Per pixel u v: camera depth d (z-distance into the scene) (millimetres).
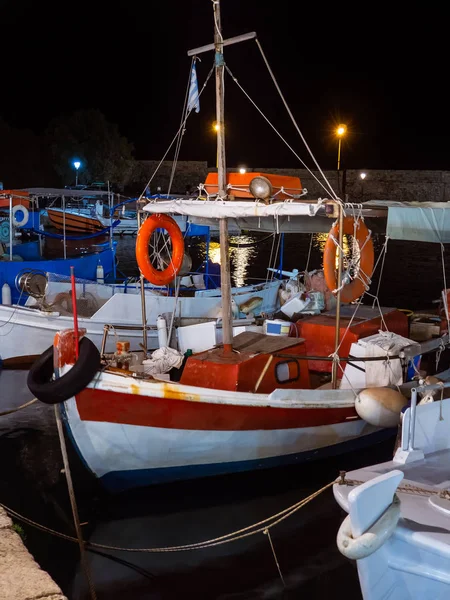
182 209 7793
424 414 5559
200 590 5695
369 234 7512
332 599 5594
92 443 6777
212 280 14805
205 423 7070
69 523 6688
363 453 8453
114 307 11297
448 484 5047
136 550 6062
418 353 8453
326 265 7277
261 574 5938
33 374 6750
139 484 7234
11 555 4902
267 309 13180
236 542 6426
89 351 6500
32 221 18250
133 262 24125
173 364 8523
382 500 4227
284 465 7895
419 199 49062
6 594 4375
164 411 6848
